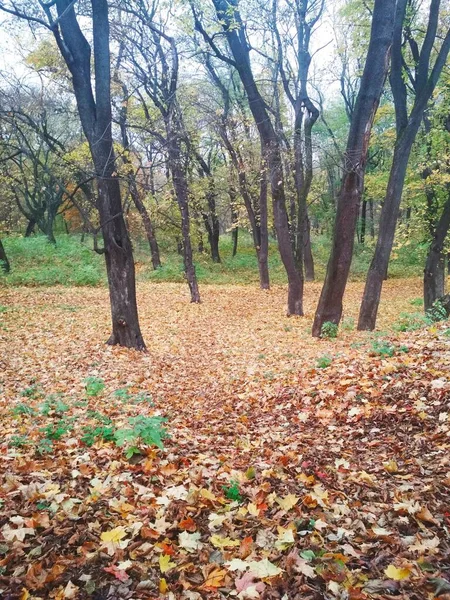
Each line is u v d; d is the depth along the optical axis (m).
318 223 41.50
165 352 11.12
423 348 6.75
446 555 2.66
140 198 20.70
